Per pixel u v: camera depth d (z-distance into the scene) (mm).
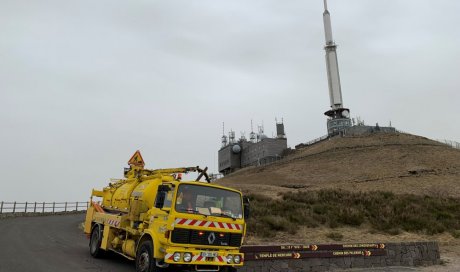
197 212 9008
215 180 87938
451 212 24766
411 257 13562
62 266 10852
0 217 33281
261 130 116938
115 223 11977
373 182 61688
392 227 20062
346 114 112062
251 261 11086
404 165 71812
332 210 22625
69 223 29406
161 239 8789
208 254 8781
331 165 79125
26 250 13641
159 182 11547
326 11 119562
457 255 15461
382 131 102938
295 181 70750
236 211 9695
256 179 76750
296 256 11703
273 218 19578
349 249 12703
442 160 73500
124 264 12078
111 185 15078
